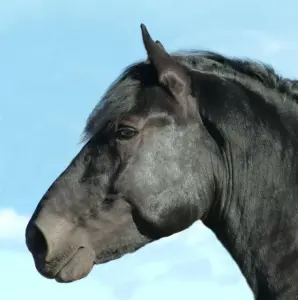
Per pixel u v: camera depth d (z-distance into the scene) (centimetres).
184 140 883
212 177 890
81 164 895
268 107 894
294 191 859
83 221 883
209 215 912
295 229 850
